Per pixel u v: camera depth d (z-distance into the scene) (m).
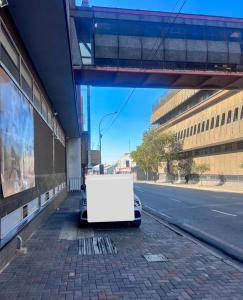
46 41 11.10
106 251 9.20
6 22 8.83
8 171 8.12
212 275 6.96
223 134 52.62
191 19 29.47
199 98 65.56
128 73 28.41
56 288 6.22
